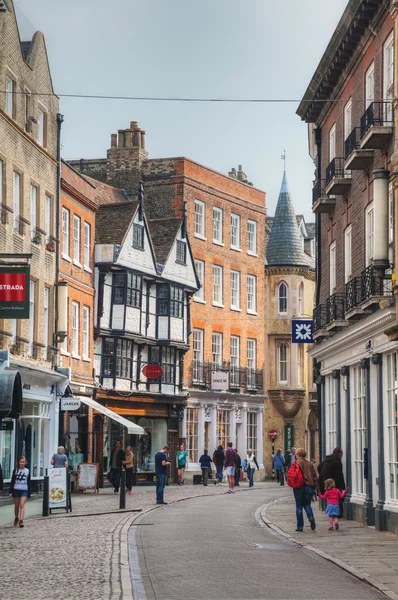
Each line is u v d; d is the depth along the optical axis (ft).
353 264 112.37
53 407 155.12
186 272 214.48
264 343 253.85
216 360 234.99
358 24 105.50
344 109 119.14
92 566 63.26
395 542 80.74
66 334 155.74
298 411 256.32
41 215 150.51
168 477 204.33
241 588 54.85
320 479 100.42
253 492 169.89
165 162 229.66
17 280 115.75
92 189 184.14
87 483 150.10
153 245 210.38
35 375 142.00
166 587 55.06
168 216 227.40
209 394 227.20
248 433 244.83
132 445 195.93
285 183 263.49
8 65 135.33
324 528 95.35
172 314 207.92
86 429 175.73
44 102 153.17
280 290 256.11
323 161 132.46
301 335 136.56
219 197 239.50
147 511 114.93
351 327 102.68
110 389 187.21
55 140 158.30
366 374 100.78
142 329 199.11
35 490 144.25
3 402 117.19
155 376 196.44
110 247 186.80
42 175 151.53
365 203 106.83
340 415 116.16
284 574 61.00
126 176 232.73
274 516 110.22
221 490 174.50
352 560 67.82
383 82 98.89
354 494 107.45
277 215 260.62
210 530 90.27
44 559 67.36
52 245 154.40
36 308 147.64
